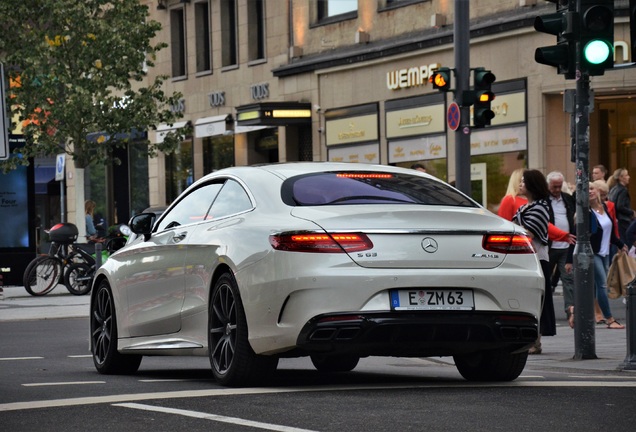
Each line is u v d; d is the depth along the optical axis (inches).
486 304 409.7
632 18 550.6
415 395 390.0
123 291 504.7
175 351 466.3
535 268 421.7
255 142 1771.7
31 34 1417.3
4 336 776.3
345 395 391.2
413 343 403.5
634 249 784.3
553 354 598.9
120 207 2092.8
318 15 1617.9
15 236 1336.1
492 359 440.8
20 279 1337.4
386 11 1485.0
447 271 405.4
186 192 491.5
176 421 336.8
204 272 445.4
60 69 1398.9
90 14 1451.8
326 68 1577.3
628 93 1210.6
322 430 317.4
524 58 1278.3
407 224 406.6
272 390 407.8
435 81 1006.4
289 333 401.4
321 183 434.9
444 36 1369.3
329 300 397.1
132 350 494.6
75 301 1114.7
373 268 400.5
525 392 398.0
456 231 410.0
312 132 1614.2
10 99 1419.8
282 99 1670.8
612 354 577.3
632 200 1223.5
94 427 330.6
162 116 1487.5
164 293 475.2
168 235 481.1
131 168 2046.0
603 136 1230.9
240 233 426.6
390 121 1477.6
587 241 556.4
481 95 994.7
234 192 452.8
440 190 447.5
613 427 321.4
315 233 402.9
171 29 1913.1
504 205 687.1
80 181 1419.8
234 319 425.7
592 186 760.3
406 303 400.8
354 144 1541.6
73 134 1409.9
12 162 1320.1
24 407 372.2
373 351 405.4
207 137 1861.5
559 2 569.9
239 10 1761.8
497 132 1317.7
